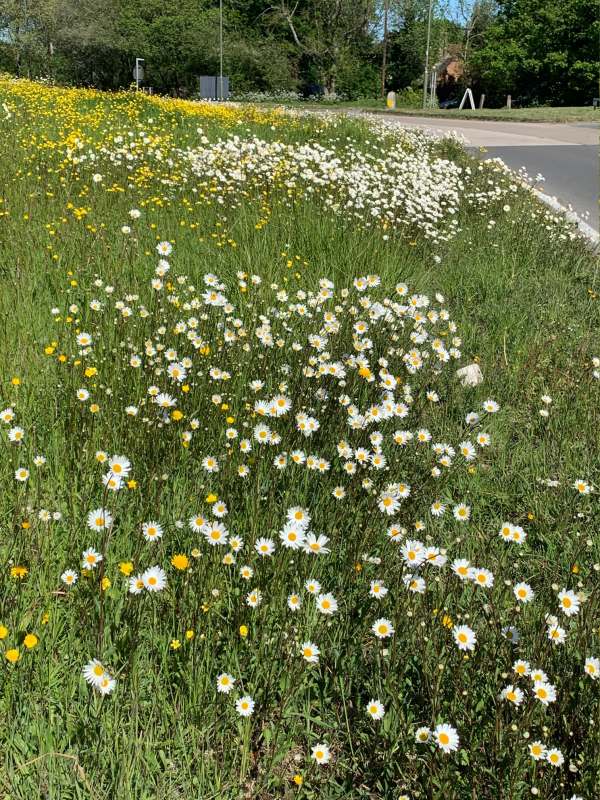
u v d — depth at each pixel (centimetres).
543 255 805
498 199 1012
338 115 2148
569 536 347
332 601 250
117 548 286
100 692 223
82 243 642
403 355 453
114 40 5372
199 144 1251
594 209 1120
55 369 424
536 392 494
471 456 353
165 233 707
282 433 369
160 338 452
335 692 255
